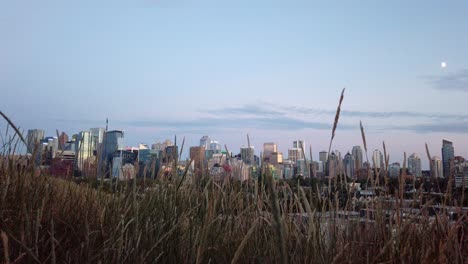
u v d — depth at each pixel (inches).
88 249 88.4
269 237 102.1
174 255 99.3
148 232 102.8
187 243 102.0
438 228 96.7
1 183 102.7
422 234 96.4
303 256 91.1
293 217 104.1
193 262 93.6
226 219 112.8
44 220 99.9
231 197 122.3
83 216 106.9
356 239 97.9
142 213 106.9
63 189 123.2
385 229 97.8
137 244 92.2
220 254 99.5
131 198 115.6
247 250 100.3
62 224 102.5
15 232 88.4
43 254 85.0
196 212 109.1
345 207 105.4
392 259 85.4
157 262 98.4
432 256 88.7
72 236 100.0
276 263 90.0
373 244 96.1
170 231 95.3
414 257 89.6
